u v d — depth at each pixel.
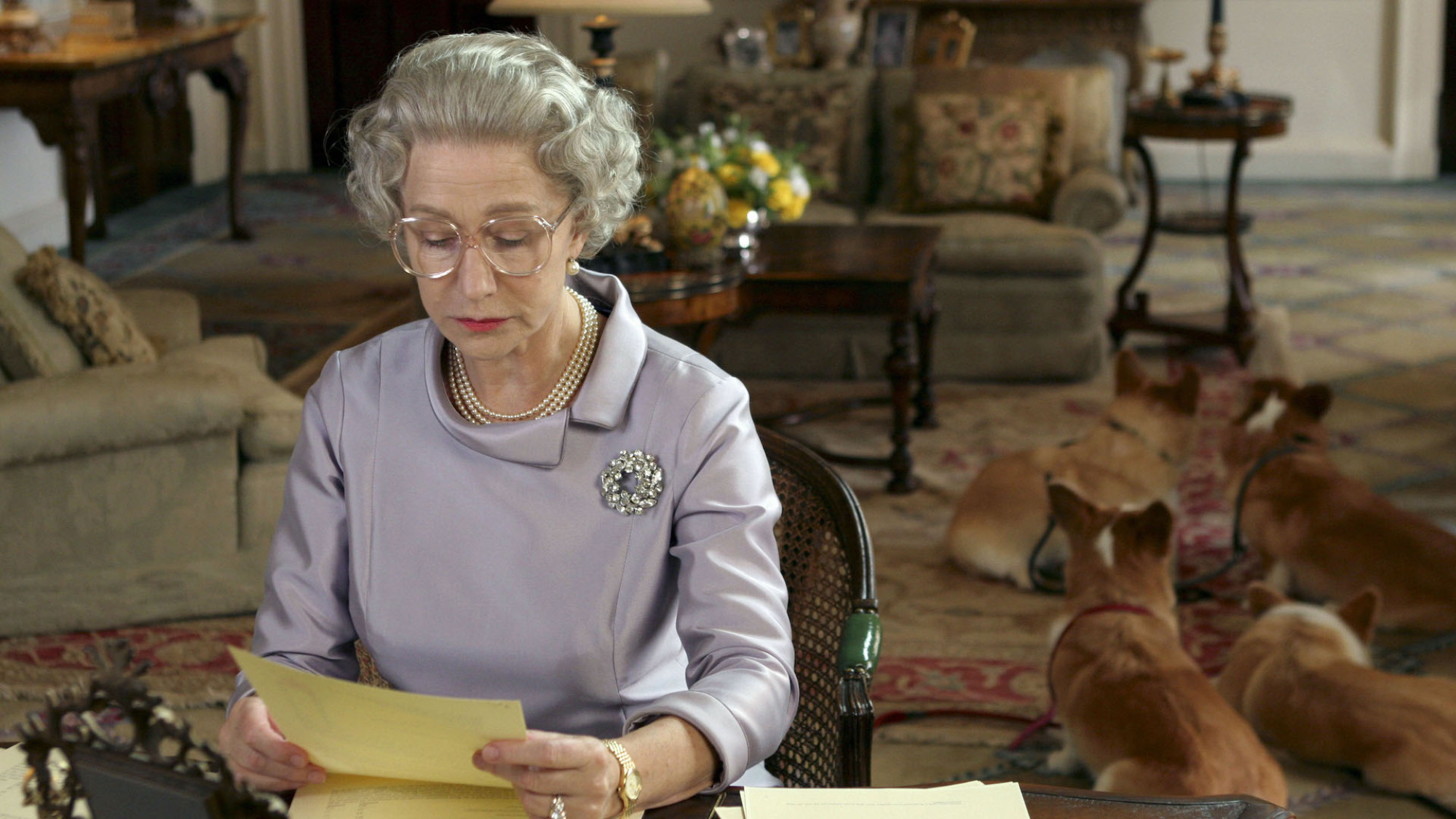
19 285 3.38
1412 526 3.19
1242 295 5.53
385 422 1.44
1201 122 5.41
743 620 1.35
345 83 10.37
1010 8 8.77
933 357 5.42
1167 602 2.57
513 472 1.39
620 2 3.60
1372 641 3.18
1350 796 2.52
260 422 3.33
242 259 7.52
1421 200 8.88
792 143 6.23
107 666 0.93
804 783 1.71
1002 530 3.54
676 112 6.49
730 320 4.12
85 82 5.82
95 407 3.10
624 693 1.39
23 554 3.18
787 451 1.79
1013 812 1.17
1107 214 5.58
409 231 1.27
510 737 1.07
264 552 3.35
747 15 9.66
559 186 1.27
